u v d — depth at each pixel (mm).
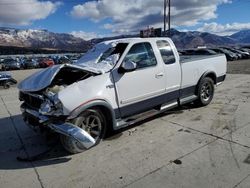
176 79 5488
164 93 5270
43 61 39594
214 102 6875
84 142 3729
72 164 3770
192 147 4062
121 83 4457
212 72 6445
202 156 3740
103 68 4410
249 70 15953
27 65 37469
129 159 3801
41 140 4812
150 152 3982
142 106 4902
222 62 6895
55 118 3826
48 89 4066
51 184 3281
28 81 4527
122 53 4613
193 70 5926
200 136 4492
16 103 8461
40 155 4137
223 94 7988
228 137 4375
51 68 4422
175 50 5547
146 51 4965
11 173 3625
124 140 4516
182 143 4242
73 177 3414
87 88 4012
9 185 3312
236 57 28906
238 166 3404
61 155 4082
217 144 4117
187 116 5699
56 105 3736
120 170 3504
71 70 4484
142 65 4836
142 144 4305
